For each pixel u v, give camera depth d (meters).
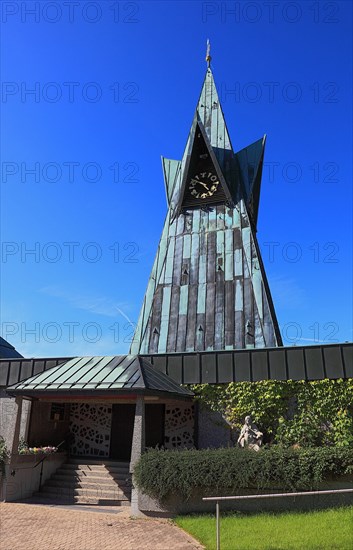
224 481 12.66
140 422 14.36
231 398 16.97
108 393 14.80
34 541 10.65
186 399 17.12
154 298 25.88
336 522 10.91
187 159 29.14
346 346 16.09
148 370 16.88
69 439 21.08
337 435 15.41
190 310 24.66
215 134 30.89
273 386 16.47
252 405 16.58
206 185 28.84
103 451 20.50
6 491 15.55
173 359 18.03
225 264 25.56
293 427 15.96
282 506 12.52
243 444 15.34
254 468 12.64
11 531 11.52
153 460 13.46
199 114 32.16
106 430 20.75
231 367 17.27
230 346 22.77
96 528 11.95
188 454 13.48
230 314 23.75
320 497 12.51
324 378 16.08
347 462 12.68
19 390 16.03
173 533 11.38
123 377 15.61
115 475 17.67
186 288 25.53
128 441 20.28
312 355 16.42
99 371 16.64
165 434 19.41
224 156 29.72
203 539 10.46
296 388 16.34
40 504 15.35
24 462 16.58
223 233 26.80
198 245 26.88
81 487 17.16
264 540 9.88
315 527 10.62
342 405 15.72
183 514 12.93
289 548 9.20
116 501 15.91
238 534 10.47
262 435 15.61
